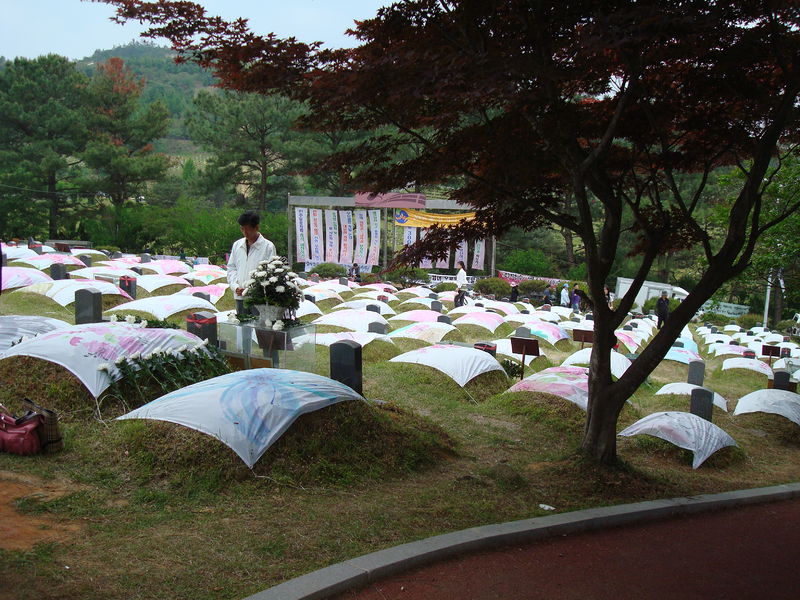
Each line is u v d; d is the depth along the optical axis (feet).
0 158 152.35
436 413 35.73
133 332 29.30
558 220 28.07
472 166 28.45
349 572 16.87
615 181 29.96
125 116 169.27
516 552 20.48
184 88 611.47
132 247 158.30
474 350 44.98
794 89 24.70
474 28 23.99
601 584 18.76
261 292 31.60
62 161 151.94
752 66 26.32
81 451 22.26
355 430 25.79
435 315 66.44
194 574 15.97
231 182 175.83
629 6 22.29
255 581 16.06
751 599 18.80
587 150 30.14
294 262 143.43
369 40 24.89
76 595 14.32
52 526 17.38
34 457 21.42
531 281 139.33
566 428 35.06
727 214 54.49
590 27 21.54
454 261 153.28
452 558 19.33
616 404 28.50
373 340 49.88
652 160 30.25
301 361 32.35
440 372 42.09
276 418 23.68
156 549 16.92
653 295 142.10
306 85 24.67
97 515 18.45
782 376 46.24
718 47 25.13
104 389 26.23
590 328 74.38
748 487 30.37
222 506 20.04
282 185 184.03
